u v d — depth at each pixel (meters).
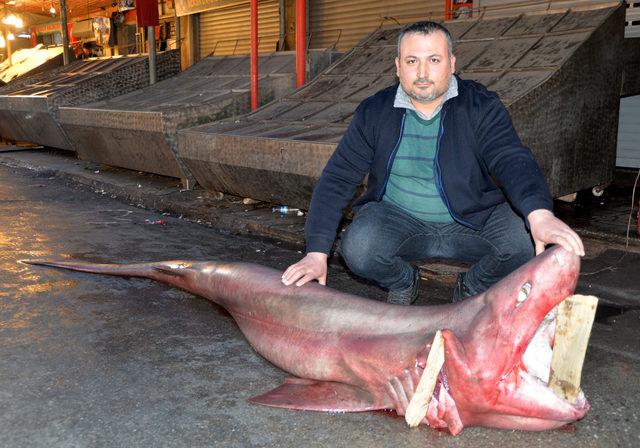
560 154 5.95
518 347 2.20
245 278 3.27
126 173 9.95
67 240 5.99
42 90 13.26
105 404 2.77
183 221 7.03
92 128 9.61
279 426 2.60
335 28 11.02
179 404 2.78
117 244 5.89
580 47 5.96
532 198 2.53
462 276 3.49
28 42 26.55
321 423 2.62
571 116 5.99
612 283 4.43
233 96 8.65
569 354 2.29
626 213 6.37
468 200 3.10
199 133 7.28
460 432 2.53
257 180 6.62
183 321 3.80
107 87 12.44
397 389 2.53
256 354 3.34
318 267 2.98
